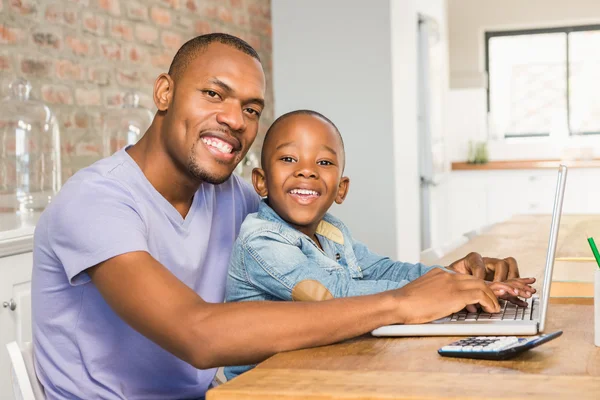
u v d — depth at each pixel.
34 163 2.86
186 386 1.49
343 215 4.23
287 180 1.58
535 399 0.88
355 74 4.18
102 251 1.23
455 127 7.41
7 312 2.13
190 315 1.16
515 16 7.34
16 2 2.96
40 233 1.36
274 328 1.15
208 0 4.25
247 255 1.46
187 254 1.47
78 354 1.39
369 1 4.14
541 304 1.29
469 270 1.63
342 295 1.38
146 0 3.72
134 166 1.44
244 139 1.50
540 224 3.04
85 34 3.33
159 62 3.84
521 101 7.45
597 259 1.25
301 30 4.25
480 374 0.99
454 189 6.71
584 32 7.29
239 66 1.46
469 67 7.46
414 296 1.25
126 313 1.21
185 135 1.45
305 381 0.99
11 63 2.93
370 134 4.17
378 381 0.98
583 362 1.05
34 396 1.36
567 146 7.28
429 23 5.08
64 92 3.21
